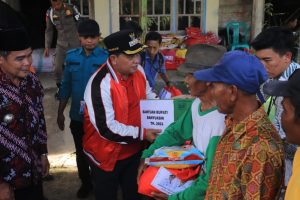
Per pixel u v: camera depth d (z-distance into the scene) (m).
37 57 8.39
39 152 2.60
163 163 2.13
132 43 2.52
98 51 3.59
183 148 2.23
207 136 2.04
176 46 8.16
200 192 1.93
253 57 1.58
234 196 1.53
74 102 3.65
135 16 8.43
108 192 2.86
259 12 7.88
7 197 2.35
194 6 8.50
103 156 2.75
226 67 1.55
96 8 8.08
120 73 2.64
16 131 2.33
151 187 2.12
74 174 4.32
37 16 10.32
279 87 1.34
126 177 2.91
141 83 2.80
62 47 6.70
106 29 8.20
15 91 2.32
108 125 2.59
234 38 8.37
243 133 1.52
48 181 4.18
